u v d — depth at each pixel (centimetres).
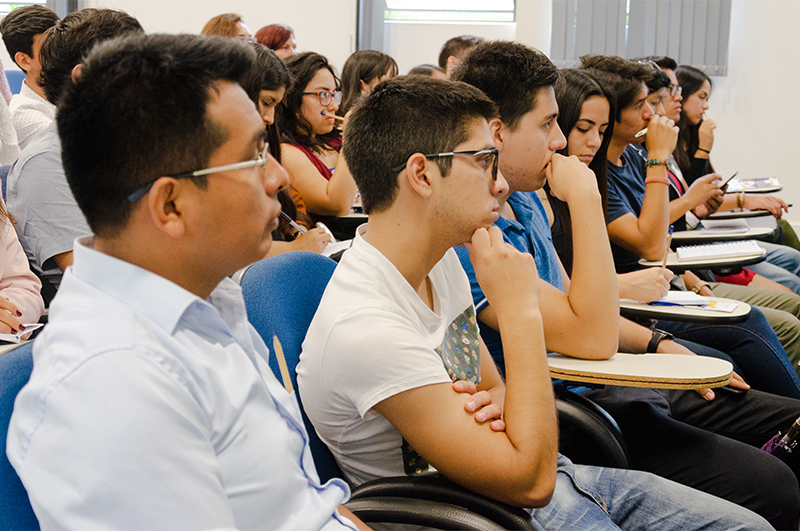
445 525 86
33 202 151
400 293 96
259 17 441
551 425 89
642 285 169
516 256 98
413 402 86
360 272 95
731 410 168
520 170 142
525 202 156
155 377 56
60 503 52
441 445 86
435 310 107
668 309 166
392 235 98
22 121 238
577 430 145
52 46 143
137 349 57
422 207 97
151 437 54
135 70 60
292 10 440
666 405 168
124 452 53
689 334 212
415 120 95
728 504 115
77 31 141
